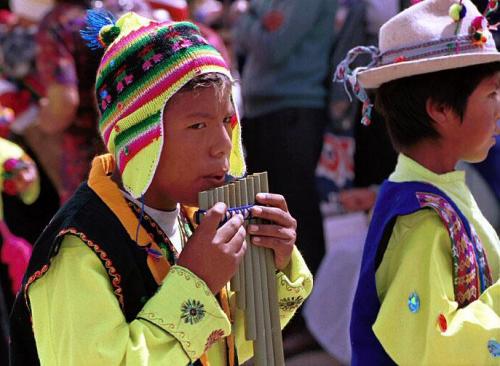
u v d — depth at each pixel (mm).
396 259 7730
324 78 15641
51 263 6461
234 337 7180
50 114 14000
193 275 6332
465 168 13148
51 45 14078
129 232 6641
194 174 6578
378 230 7941
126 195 6832
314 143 15602
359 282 7992
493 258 8008
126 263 6508
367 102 8352
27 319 6730
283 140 15602
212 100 6516
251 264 6758
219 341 7078
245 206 6754
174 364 6191
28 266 6625
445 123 7938
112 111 6617
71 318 6230
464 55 7711
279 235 6793
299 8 15234
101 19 6992
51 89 13945
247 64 16109
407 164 8094
